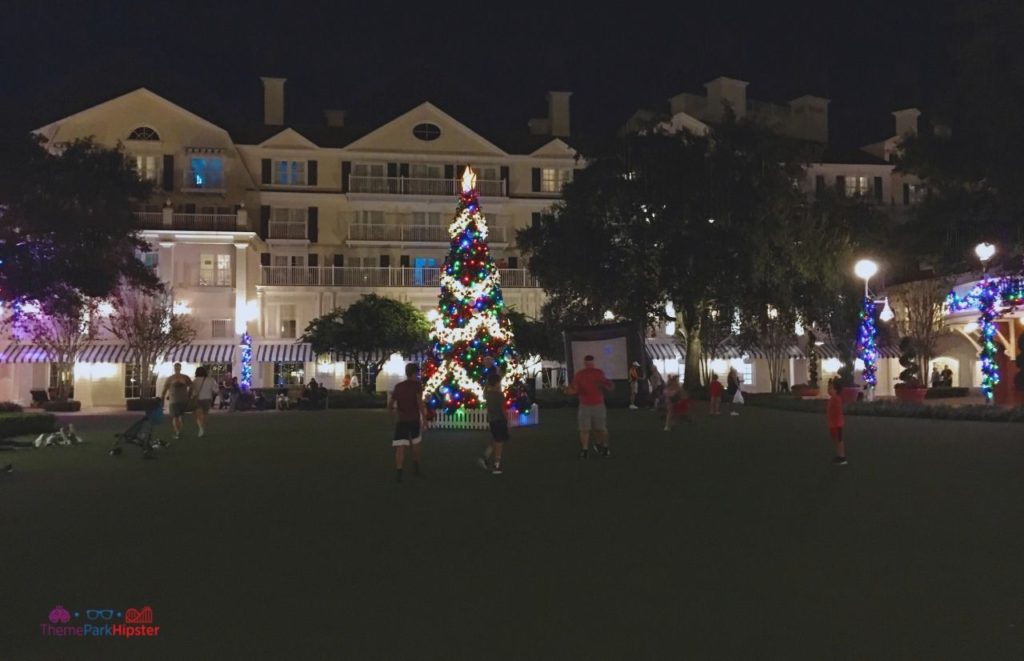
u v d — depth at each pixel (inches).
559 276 1573.6
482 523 393.4
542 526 384.2
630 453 697.6
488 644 225.1
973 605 256.1
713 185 1482.5
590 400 667.4
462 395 976.3
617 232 1562.5
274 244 2260.1
